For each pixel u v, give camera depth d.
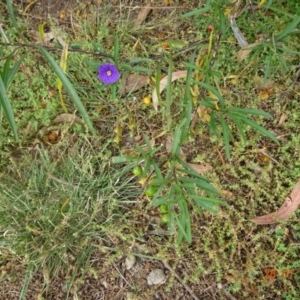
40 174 0.70
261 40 0.65
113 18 0.75
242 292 0.66
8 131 0.72
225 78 0.68
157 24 0.74
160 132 0.71
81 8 0.76
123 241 0.68
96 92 0.72
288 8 0.68
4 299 0.69
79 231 0.66
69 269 0.68
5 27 0.75
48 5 0.78
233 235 0.66
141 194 0.69
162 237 0.68
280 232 0.66
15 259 0.68
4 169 0.72
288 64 0.68
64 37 0.74
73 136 0.72
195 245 0.67
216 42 0.62
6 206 0.67
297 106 0.68
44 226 0.67
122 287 0.68
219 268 0.65
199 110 0.65
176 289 0.67
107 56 0.60
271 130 0.69
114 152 0.71
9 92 0.73
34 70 0.72
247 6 0.65
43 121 0.72
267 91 0.69
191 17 0.72
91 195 0.69
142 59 0.61
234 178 0.69
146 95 0.72
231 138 0.65
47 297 0.68
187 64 0.54
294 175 0.67
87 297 0.68
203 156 0.67
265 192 0.66
